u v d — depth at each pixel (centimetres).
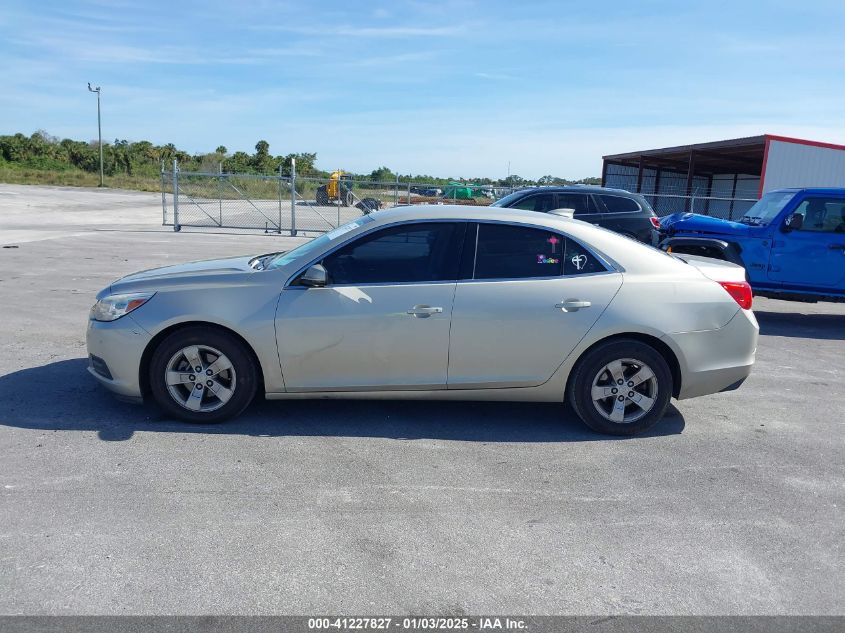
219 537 351
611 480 436
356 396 502
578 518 384
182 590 306
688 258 582
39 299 957
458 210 514
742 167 3438
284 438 485
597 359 498
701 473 451
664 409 510
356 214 2678
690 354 506
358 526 367
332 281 494
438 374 496
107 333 488
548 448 486
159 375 492
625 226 1227
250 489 405
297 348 487
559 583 321
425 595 308
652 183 3791
